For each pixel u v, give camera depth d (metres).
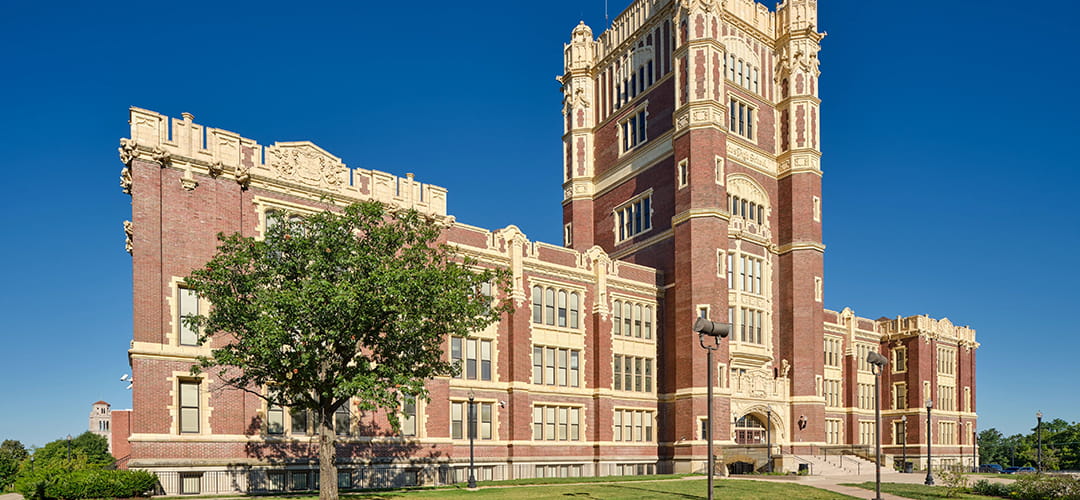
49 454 104.94
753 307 57.78
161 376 32.34
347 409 38.47
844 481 43.72
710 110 55.06
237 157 36.12
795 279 59.72
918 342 79.69
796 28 62.72
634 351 54.38
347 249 28.20
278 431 35.81
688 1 56.84
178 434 32.53
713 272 53.59
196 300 34.06
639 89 62.47
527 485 37.84
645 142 60.47
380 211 29.78
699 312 53.41
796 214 60.50
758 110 61.59
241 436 34.25
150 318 32.41
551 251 51.06
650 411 54.72
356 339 28.02
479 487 36.34
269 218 36.88
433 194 43.72
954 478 37.12
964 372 87.38
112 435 72.75
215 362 29.31
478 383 45.62
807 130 61.22
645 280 55.91
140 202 32.88
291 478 35.69
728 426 53.19
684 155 55.69
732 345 55.41
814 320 59.47
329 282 27.02
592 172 66.94
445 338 43.91
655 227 58.47
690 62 56.03
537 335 49.25
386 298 26.70
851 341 74.88
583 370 51.56
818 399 58.72
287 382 28.22
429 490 34.44
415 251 29.36
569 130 68.50
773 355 59.03
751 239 58.31
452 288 29.25
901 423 79.75
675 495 32.28
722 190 55.09
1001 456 133.88
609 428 51.66
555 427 49.31
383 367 27.75
